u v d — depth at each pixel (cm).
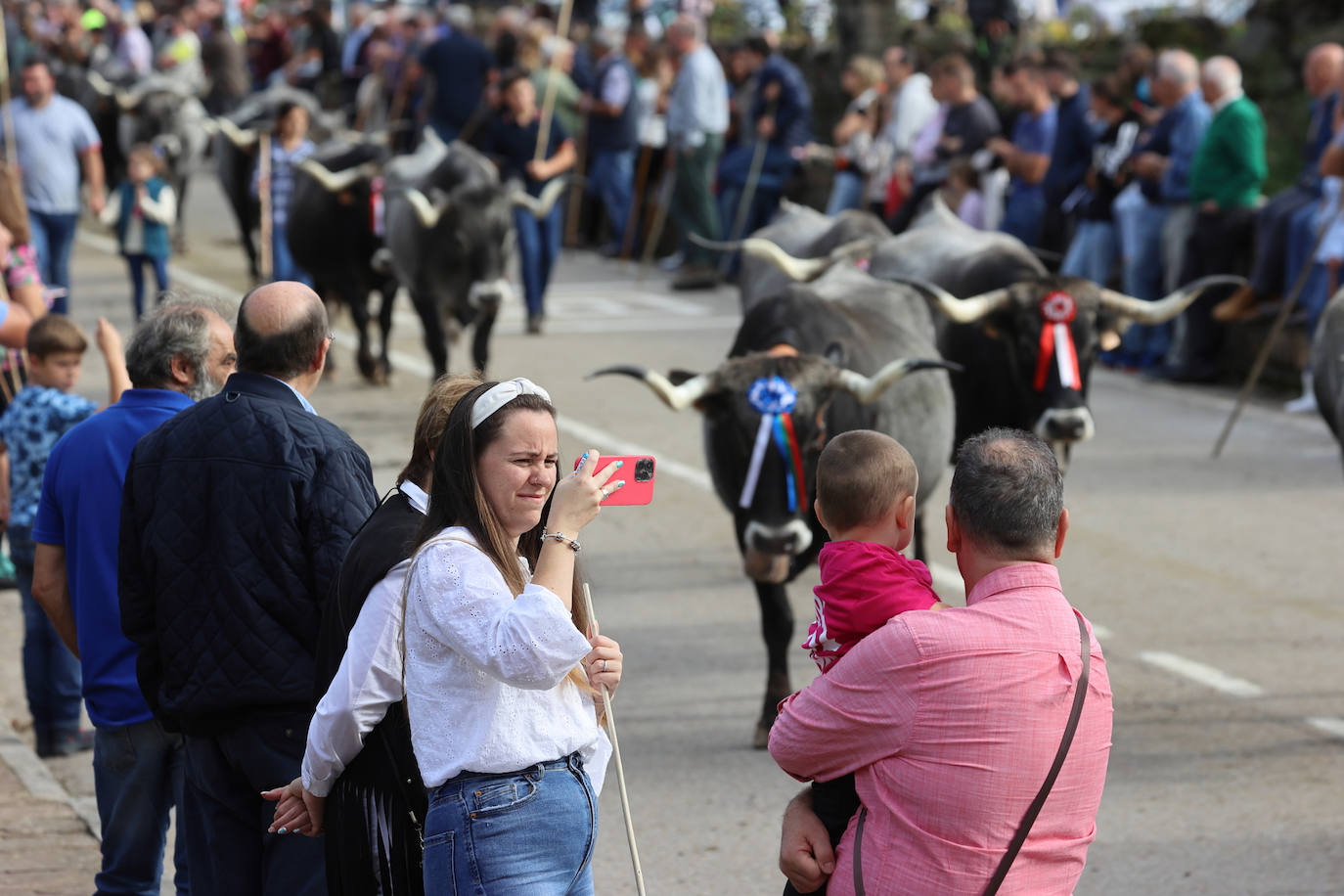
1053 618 396
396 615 432
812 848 421
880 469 433
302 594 503
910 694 391
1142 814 759
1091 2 2998
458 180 1636
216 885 527
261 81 3966
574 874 433
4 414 936
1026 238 1908
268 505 500
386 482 1239
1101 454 1534
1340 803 768
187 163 2791
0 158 2012
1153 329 1906
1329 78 1659
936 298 1074
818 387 830
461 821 419
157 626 512
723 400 835
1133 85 2028
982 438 415
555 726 430
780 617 854
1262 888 677
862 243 1238
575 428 1606
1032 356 1102
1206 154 1775
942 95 1898
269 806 510
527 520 433
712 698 928
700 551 1233
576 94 2678
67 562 588
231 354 598
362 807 444
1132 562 1188
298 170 1830
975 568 408
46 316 840
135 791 582
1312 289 1672
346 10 4166
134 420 583
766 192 2420
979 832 387
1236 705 906
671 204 2662
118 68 3709
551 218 2089
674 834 745
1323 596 1106
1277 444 1566
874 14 2981
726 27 3388
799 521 816
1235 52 2673
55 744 842
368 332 1816
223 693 498
